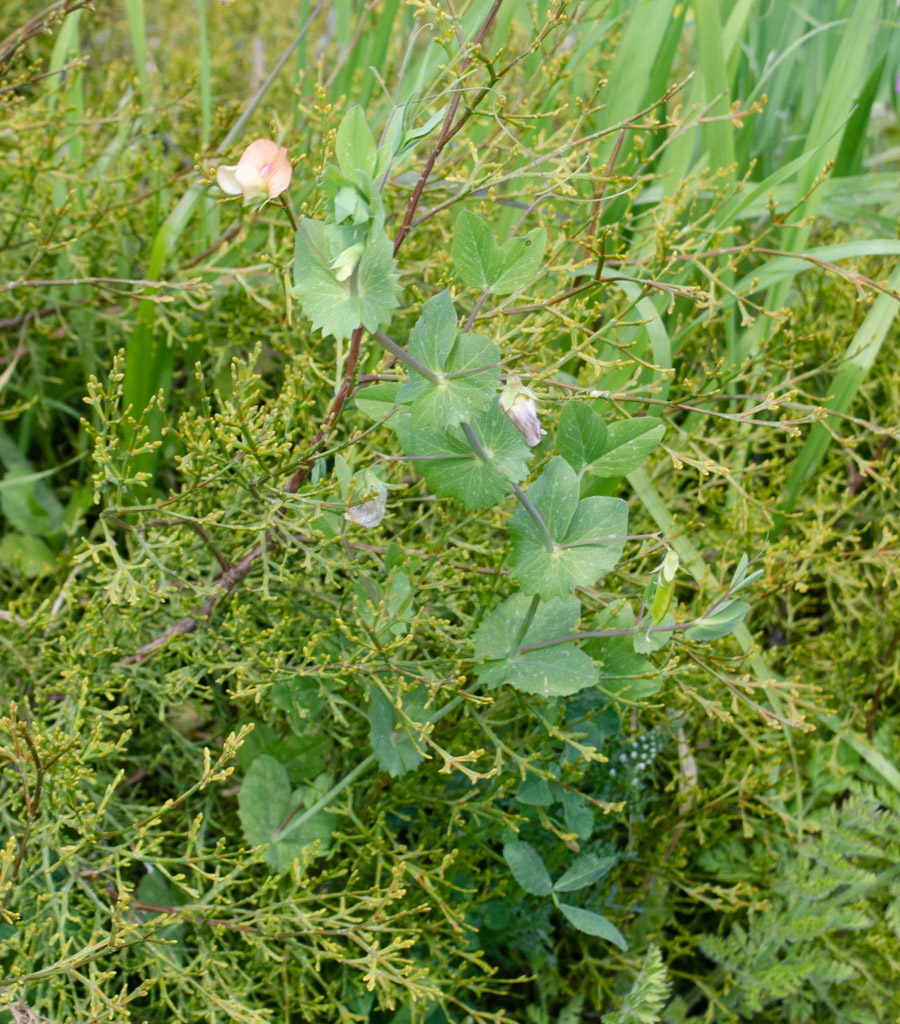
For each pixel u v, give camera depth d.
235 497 0.52
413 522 0.53
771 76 0.70
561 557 0.43
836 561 0.60
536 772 0.48
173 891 0.53
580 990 0.55
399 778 0.51
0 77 0.58
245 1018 0.45
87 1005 0.48
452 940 0.52
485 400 0.40
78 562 0.50
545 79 0.59
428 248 0.64
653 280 0.50
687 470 0.61
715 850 0.57
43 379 0.65
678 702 0.55
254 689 0.48
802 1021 0.54
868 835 0.57
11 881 0.42
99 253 0.66
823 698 0.56
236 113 0.63
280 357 0.67
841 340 0.62
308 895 0.47
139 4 0.61
